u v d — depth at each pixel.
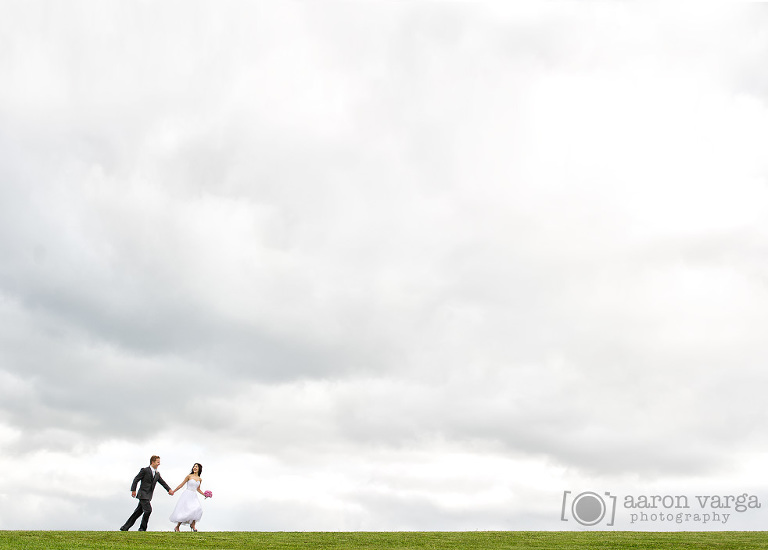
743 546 24.47
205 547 22.66
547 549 23.48
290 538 26.19
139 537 24.88
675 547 24.20
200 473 29.20
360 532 28.73
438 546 24.31
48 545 21.64
